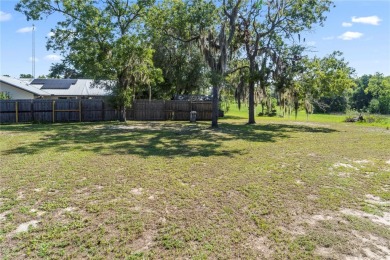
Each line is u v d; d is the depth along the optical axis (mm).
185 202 4086
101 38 16656
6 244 2875
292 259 2715
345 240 3080
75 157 6941
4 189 4480
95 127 14992
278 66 16391
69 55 17875
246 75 17078
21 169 5691
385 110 46094
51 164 6156
